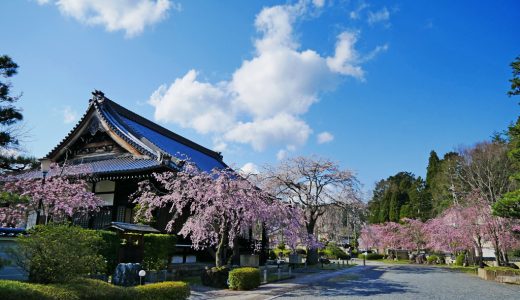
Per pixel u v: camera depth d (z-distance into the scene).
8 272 8.84
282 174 28.92
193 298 11.74
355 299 12.54
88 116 22.34
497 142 37.31
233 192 14.86
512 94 18.86
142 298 8.73
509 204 18.14
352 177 29.52
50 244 7.99
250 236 23.06
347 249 55.97
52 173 19.61
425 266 34.69
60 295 6.82
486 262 33.62
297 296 12.82
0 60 14.60
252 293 13.19
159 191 17.06
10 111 14.48
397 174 82.62
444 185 44.47
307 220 27.31
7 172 17.83
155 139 24.91
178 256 17.25
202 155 31.03
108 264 12.12
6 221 16.55
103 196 19.50
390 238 45.25
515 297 14.26
